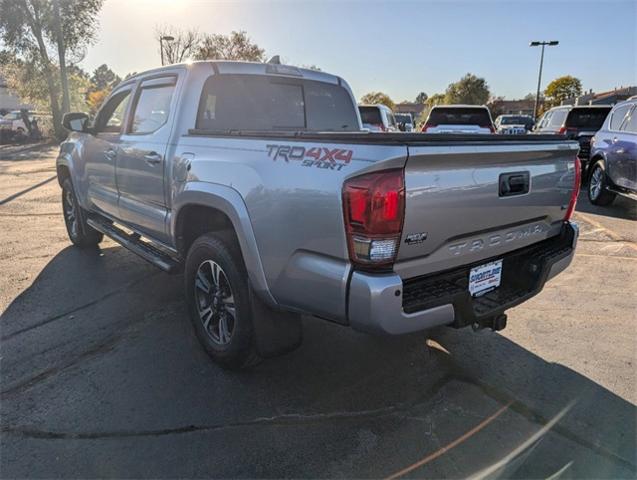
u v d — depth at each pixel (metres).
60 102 26.23
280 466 2.34
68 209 6.05
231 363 3.07
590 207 8.86
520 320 4.00
